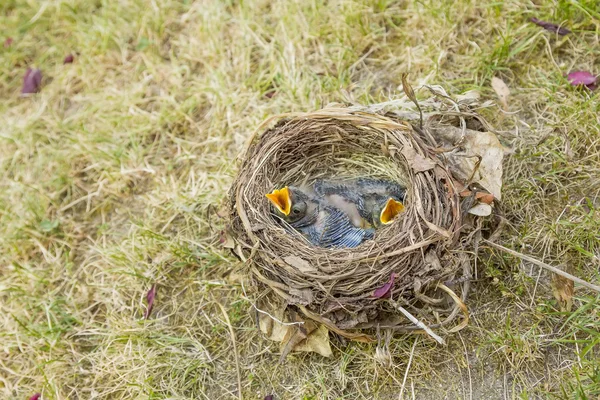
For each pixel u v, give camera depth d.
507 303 3.18
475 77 3.87
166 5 4.89
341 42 4.24
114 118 4.46
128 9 4.97
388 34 4.29
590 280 3.14
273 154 3.49
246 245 3.13
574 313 2.97
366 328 3.11
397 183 3.62
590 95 3.62
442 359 3.12
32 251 4.18
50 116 4.71
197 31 4.71
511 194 3.43
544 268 3.21
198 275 3.72
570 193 3.38
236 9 4.71
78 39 5.02
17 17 5.30
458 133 3.29
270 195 3.29
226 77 4.38
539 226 3.32
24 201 4.33
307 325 3.12
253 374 3.33
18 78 5.08
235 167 3.94
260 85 4.30
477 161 3.08
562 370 2.96
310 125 3.47
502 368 3.03
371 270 2.95
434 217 3.02
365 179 3.75
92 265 4.00
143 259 3.84
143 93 4.57
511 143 3.57
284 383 3.26
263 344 3.39
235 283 3.56
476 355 3.09
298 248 3.11
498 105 3.75
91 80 4.79
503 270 3.25
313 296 2.96
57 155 4.46
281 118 3.60
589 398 2.82
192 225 3.89
